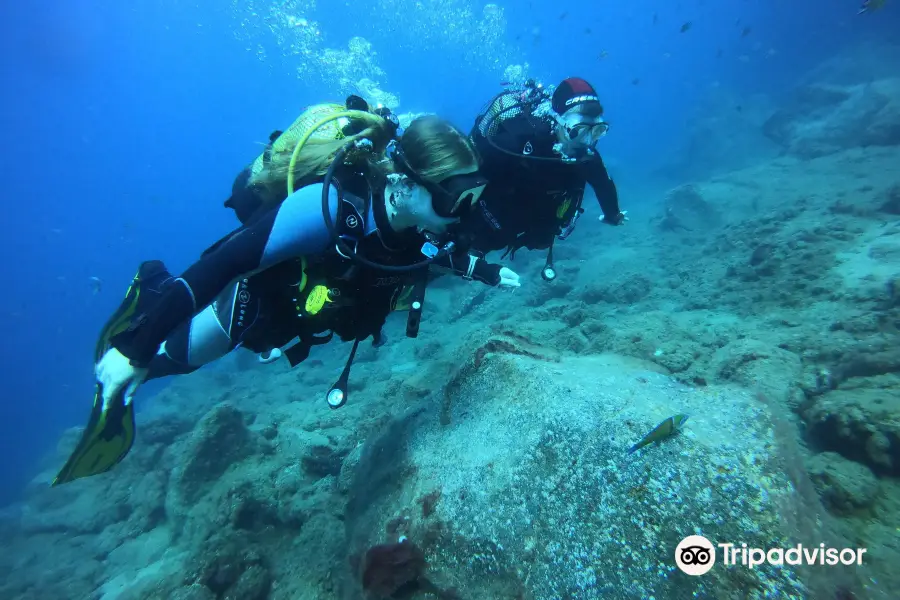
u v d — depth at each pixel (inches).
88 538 275.7
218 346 85.3
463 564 77.9
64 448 458.6
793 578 58.9
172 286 62.7
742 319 231.1
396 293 82.2
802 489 71.6
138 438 330.6
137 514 264.7
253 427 289.7
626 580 64.6
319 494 175.2
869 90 621.3
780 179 535.5
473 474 86.8
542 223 133.3
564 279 447.5
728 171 771.4
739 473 68.5
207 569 144.5
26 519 315.3
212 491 203.0
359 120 75.7
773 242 290.0
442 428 105.5
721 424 77.7
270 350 93.5
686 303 283.7
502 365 106.0
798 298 227.9
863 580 74.1
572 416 84.4
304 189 67.8
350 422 252.7
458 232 72.8
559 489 76.1
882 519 91.9
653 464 72.0
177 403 455.8
